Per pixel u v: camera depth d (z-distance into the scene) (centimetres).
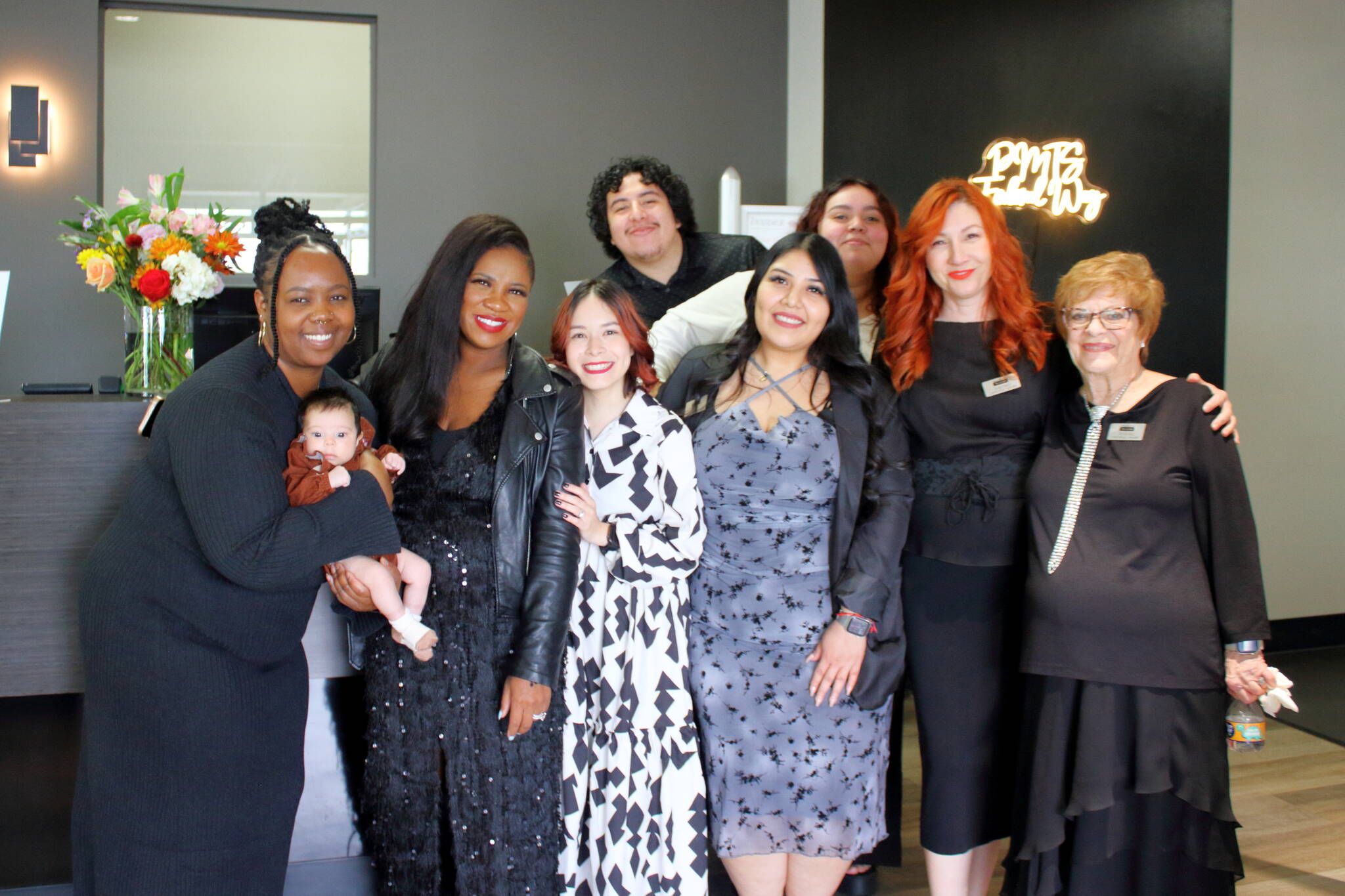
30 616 224
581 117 551
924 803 235
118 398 255
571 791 213
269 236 188
